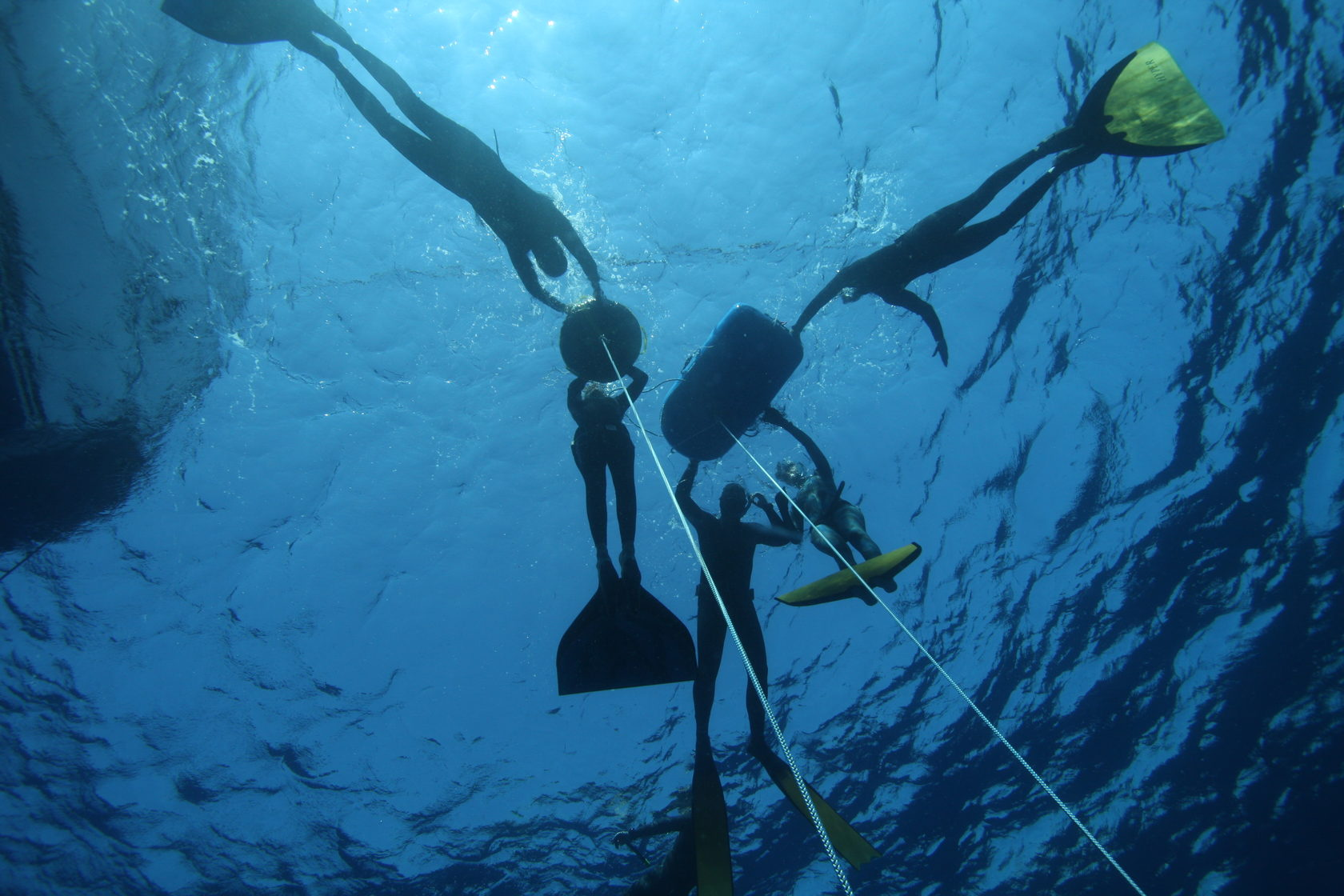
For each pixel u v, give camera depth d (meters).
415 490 10.47
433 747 9.75
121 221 10.18
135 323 10.28
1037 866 8.97
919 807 9.47
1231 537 10.28
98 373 10.00
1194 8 11.89
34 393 9.49
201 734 9.70
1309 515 10.15
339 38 4.61
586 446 5.27
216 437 10.52
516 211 4.88
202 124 10.79
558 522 10.34
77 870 9.05
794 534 6.14
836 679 10.29
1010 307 11.36
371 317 10.77
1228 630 9.84
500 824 9.37
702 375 5.80
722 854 5.26
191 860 9.14
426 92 11.10
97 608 10.00
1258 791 8.94
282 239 10.88
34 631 9.87
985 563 10.62
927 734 9.88
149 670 9.88
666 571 10.04
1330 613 9.62
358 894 8.98
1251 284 11.23
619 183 10.96
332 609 10.13
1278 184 11.53
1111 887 8.75
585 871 9.02
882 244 10.84
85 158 10.04
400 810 9.42
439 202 10.96
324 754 9.70
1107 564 10.42
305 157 10.99
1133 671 9.86
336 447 10.56
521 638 10.08
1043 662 10.10
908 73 11.49
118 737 9.64
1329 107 11.59
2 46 9.68
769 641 10.46
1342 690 9.20
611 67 11.27
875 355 11.01
